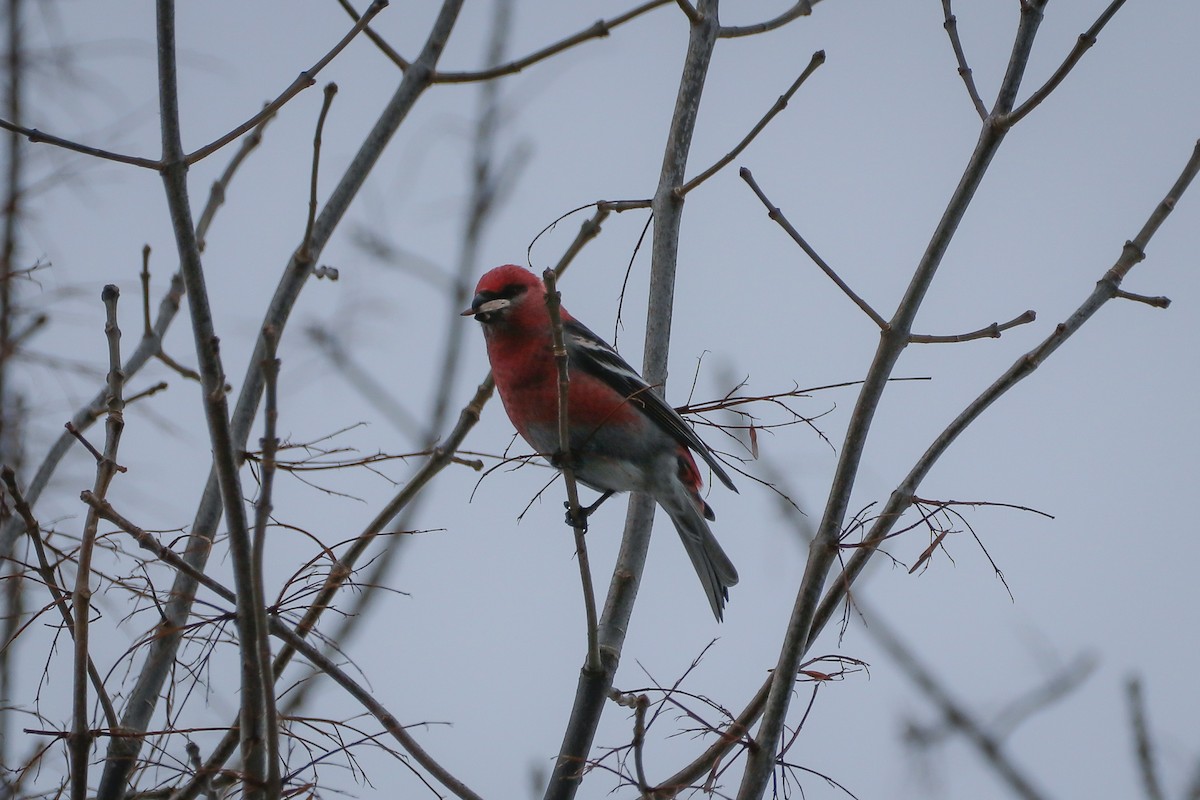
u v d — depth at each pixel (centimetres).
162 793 762
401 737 759
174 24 712
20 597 860
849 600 796
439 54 916
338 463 783
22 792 750
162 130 707
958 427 804
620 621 933
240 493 689
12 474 746
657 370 1010
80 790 682
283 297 852
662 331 1018
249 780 683
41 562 753
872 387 766
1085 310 799
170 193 700
